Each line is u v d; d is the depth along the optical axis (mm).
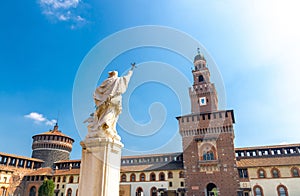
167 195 47062
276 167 44125
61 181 59219
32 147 72938
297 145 47406
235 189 42000
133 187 51344
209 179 44156
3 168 58094
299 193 40906
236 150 52188
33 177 61844
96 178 5504
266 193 42656
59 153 71938
